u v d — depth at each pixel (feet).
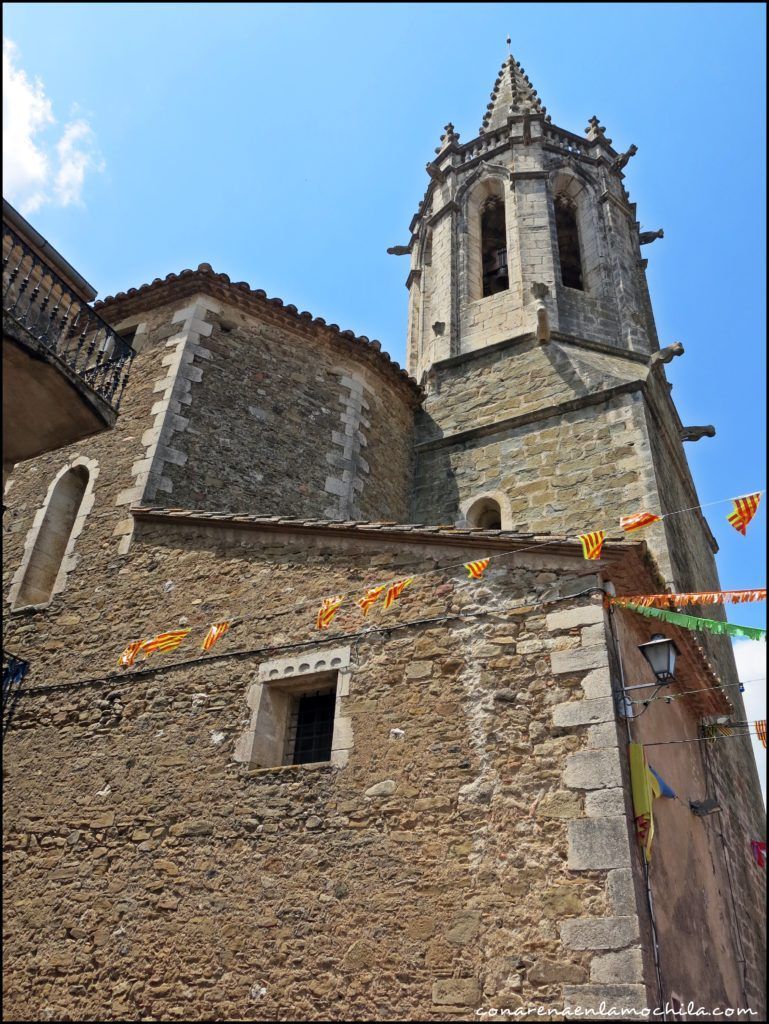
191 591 28.35
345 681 23.56
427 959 18.58
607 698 19.99
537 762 20.01
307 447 39.68
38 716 27.78
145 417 36.24
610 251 53.21
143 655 27.37
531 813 19.40
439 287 54.24
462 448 44.21
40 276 25.72
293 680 24.49
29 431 23.99
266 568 27.43
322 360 43.16
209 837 22.65
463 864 19.39
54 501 35.81
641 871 18.56
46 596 33.65
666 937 18.93
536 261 51.21
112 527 32.42
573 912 17.84
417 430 47.21
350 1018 18.62
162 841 23.18
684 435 50.60
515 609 22.54
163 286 40.50
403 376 46.37
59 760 26.35
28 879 24.34
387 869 20.08
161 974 21.09
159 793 24.12
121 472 34.63
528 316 48.37
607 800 18.75
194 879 22.13
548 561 22.86
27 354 21.24
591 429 40.24
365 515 40.29
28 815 25.61
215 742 24.31
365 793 21.42
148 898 22.40
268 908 20.84
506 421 43.14
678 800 24.53
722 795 33.32
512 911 18.38
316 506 38.29
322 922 20.07
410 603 24.12
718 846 29.63
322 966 19.51
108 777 25.21
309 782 22.30
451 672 22.31
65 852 24.36
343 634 24.53
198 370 37.93
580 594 21.88
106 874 23.36
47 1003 21.97
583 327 48.62
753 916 34.53
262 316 41.75
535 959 17.66
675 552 37.50
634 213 59.88
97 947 22.24
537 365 44.98
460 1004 17.79
